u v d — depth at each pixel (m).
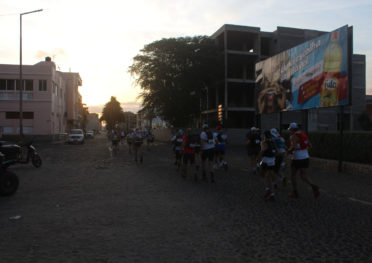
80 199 7.50
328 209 6.51
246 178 10.75
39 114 41.06
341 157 12.72
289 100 16.50
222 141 12.79
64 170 13.08
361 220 5.70
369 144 11.98
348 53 12.40
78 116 72.75
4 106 40.19
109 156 20.28
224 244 4.49
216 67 40.78
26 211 6.36
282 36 43.19
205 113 47.59
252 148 11.72
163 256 4.05
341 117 12.87
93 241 4.61
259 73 19.98
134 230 5.13
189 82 39.28
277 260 3.94
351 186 9.35
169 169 13.45
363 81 46.81
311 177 11.26
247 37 44.50
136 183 9.80
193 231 5.08
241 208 6.59
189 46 39.53
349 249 4.30
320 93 14.03
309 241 4.61
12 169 13.39
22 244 4.48
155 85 38.97
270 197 7.31
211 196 7.81
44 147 30.53
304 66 15.20
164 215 6.05
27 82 40.81
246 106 44.38
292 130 7.53
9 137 38.72
